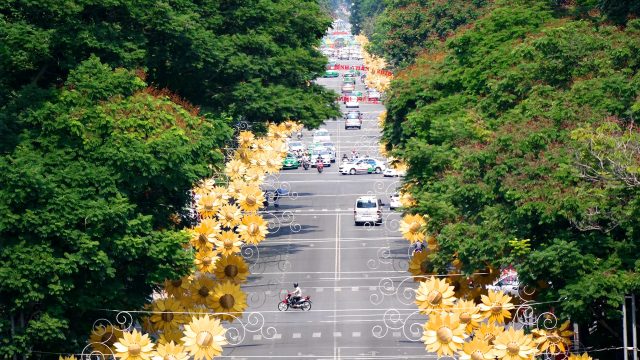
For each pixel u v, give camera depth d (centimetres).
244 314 7169
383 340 6600
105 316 5003
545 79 6391
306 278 8075
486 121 6756
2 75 5456
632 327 4816
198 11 8606
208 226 5334
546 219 5034
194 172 5569
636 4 6681
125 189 5212
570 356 4731
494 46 7888
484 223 5406
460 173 5878
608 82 5803
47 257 4738
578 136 5031
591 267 4822
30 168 4794
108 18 6462
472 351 4381
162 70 7638
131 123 5300
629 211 4697
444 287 4697
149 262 5116
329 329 6844
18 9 5662
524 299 5122
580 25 6594
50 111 5203
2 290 4688
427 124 7756
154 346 4803
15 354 4744
